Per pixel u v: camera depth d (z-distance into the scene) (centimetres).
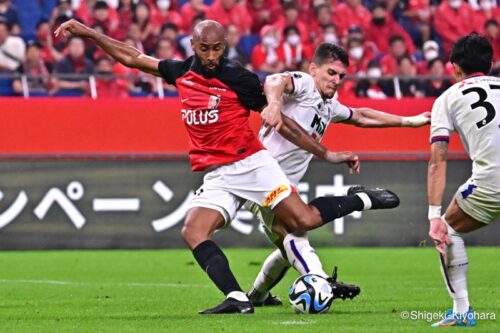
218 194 2677
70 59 5984
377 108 5500
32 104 5256
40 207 5212
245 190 2670
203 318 2534
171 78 2717
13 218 5184
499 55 6725
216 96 2636
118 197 5262
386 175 5384
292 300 2648
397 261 4759
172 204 5291
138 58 2748
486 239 5516
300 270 2730
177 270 4394
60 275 4184
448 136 2286
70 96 5869
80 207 5241
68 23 2761
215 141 2667
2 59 5962
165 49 6225
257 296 3005
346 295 2681
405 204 5403
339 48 2775
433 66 6506
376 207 2788
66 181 5228
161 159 5284
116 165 5266
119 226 5259
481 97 2275
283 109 2764
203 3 6569
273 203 2658
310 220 2661
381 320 2489
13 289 3606
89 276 4144
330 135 5347
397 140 5409
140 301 3158
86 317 2677
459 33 6775
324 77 2769
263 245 5347
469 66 2333
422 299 3169
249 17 6475
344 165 5325
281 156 2811
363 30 6569
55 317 2686
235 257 4891
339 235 5394
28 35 6172
